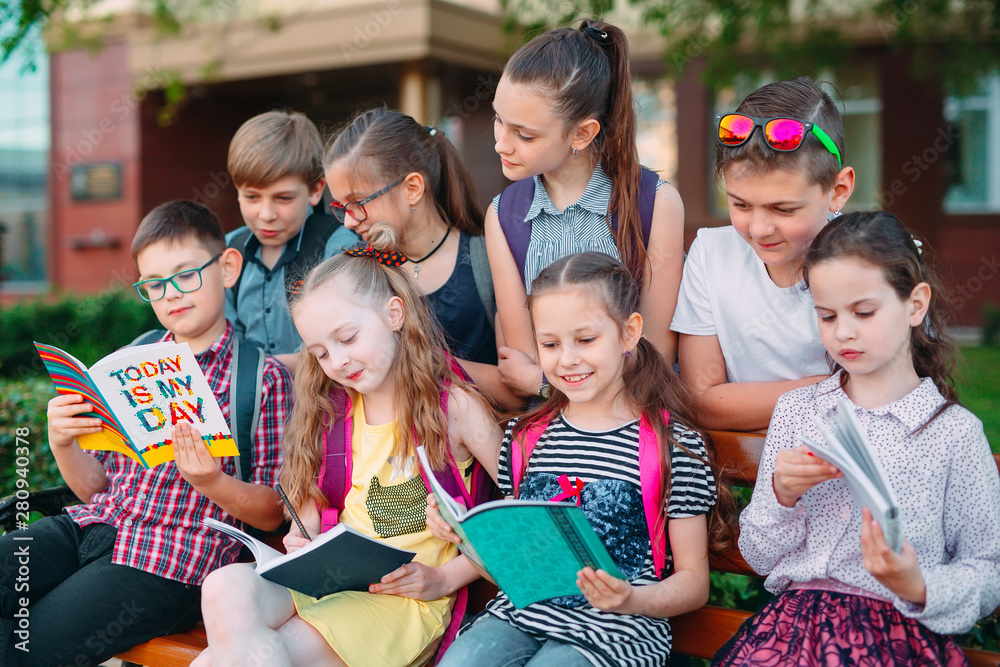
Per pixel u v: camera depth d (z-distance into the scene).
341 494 2.48
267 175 3.20
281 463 2.69
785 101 2.18
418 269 2.94
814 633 1.89
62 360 2.39
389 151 2.81
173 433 2.35
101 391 2.36
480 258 2.94
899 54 11.36
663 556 2.19
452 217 3.02
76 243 13.37
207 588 2.09
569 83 2.44
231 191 13.92
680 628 2.33
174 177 13.16
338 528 2.01
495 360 3.01
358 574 2.21
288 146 3.24
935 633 1.84
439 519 2.14
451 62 11.20
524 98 2.44
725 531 2.33
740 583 3.05
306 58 11.28
